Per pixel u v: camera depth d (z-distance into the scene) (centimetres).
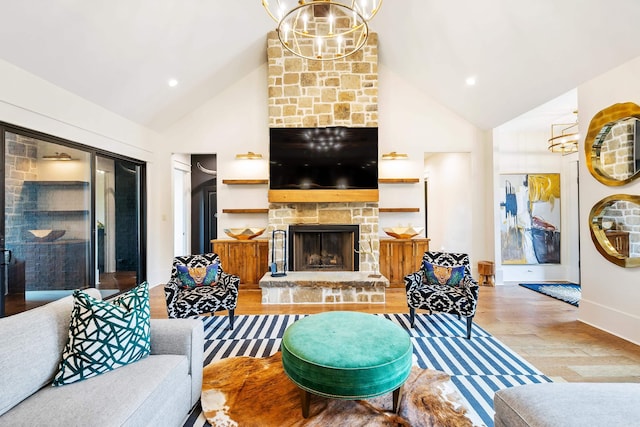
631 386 131
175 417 158
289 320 342
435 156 665
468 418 177
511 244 550
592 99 311
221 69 449
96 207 376
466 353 260
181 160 611
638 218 280
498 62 354
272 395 199
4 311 268
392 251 481
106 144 379
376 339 191
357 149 445
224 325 326
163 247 509
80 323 152
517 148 552
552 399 122
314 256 477
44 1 229
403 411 183
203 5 329
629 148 285
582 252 332
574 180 534
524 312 364
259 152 505
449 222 597
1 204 262
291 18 438
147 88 389
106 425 114
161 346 177
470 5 308
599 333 300
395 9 381
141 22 297
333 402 191
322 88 452
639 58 263
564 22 267
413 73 473
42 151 302
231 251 474
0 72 249
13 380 127
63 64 286
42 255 306
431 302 302
